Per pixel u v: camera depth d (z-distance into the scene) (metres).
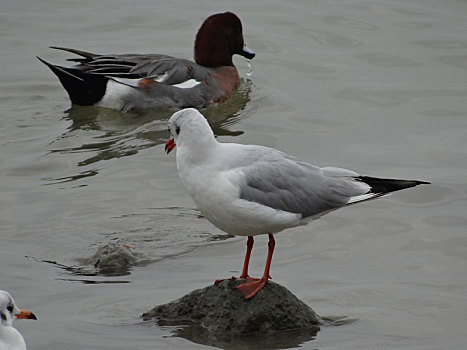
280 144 16.42
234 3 23.64
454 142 16.50
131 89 18.41
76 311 10.92
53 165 15.63
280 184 10.41
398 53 20.70
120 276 11.98
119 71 18.47
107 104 18.48
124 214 13.89
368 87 19.05
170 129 10.31
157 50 20.83
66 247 12.84
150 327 10.46
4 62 20.20
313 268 12.32
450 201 14.31
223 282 10.62
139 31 21.95
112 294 11.39
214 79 19.33
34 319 9.64
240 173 10.19
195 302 10.58
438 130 17.08
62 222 13.58
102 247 12.53
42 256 12.55
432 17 22.48
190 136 10.15
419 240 13.18
